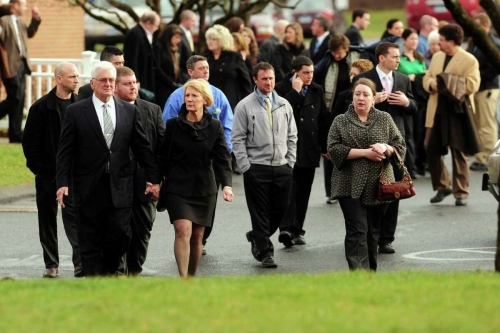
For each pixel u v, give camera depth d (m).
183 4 63.94
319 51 60.03
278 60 60.75
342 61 47.47
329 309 22.00
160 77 54.47
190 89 31.50
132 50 53.97
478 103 58.84
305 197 40.00
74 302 23.02
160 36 54.91
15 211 45.53
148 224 32.50
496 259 28.95
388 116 32.41
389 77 40.50
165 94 54.81
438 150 48.12
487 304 22.56
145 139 30.67
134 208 32.19
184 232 31.30
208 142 31.56
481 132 59.09
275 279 26.38
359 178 31.77
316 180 56.81
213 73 53.91
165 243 39.69
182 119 31.52
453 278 26.56
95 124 29.95
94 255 30.39
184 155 31.42
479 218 45.41
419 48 62.50
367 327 20.19
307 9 129.00
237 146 36.09
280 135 36.34
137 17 63.28
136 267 32.81
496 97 58.84
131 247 32.66
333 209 47.84
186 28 61.19
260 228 35.94
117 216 30.09
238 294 23.80
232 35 56.47
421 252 38.34
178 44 55.31
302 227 41.59
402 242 40.31
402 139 32.41
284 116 36.53
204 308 22.16
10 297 23.83
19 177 51.81
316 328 20.11
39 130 33.66
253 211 36.09
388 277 26.86
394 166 32.03
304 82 39.94
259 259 35.94
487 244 39.91
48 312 21.98
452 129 47.53
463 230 42.72
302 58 39.94
